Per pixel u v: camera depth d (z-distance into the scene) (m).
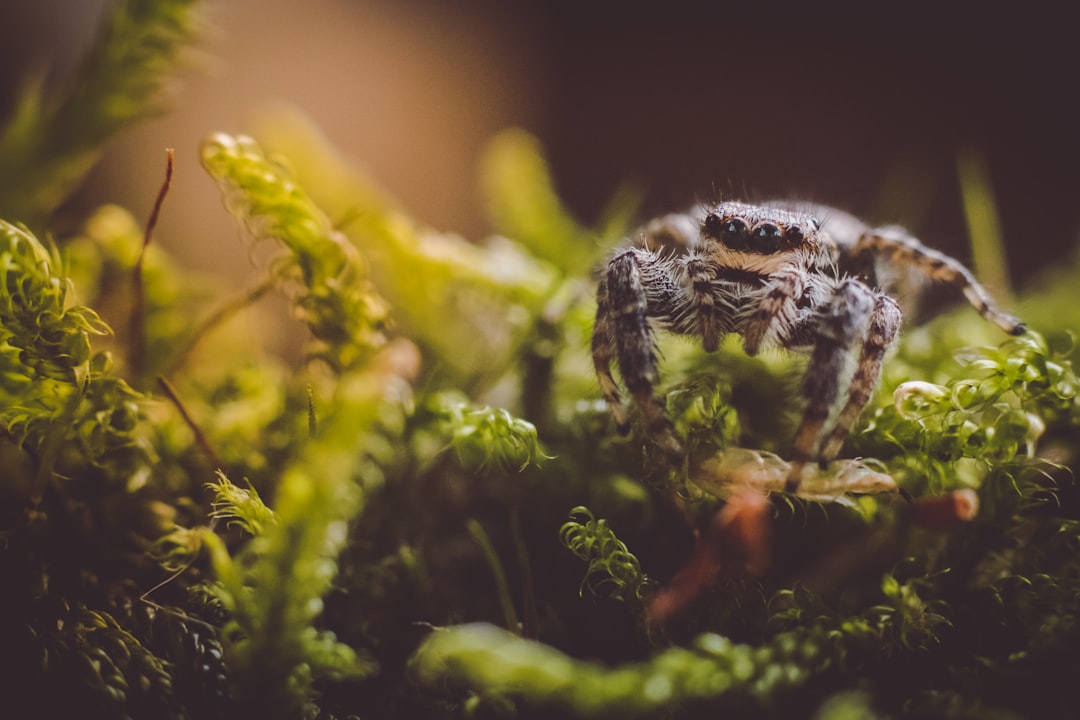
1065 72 0.08
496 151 0.05
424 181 0.08
